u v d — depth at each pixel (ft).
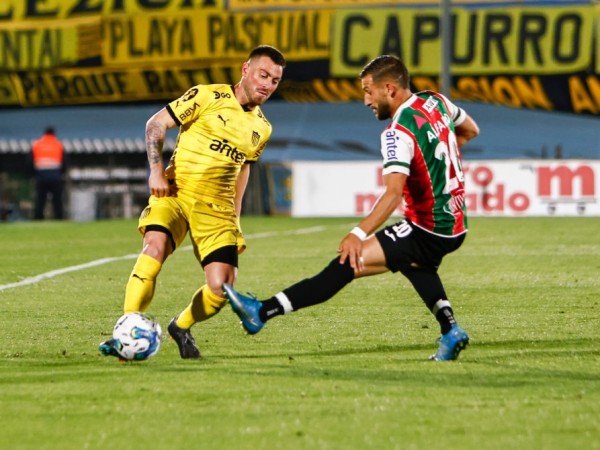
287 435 42.55
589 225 204.74
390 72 60.64
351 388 52.21
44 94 286.05
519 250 147.43
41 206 259.19
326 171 254.88
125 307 62.95
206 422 44.98
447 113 61.57
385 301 92.48
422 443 41.06
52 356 64.64
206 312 63.05
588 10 263.29
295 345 68.74
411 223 60.49
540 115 273.95
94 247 160.56
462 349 61.36
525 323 78.38
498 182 246.06
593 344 68.18
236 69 275.18
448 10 231.30
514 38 265.95
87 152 287.69
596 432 42.78
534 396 50.03
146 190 289.74
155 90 280.31
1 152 289.53
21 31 284.20
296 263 130.72
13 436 42.83
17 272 121.19
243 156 65.41
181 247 156.76
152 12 277.03
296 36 272.10
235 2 273.54
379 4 269.44
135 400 49.67
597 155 270.26
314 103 282.56
